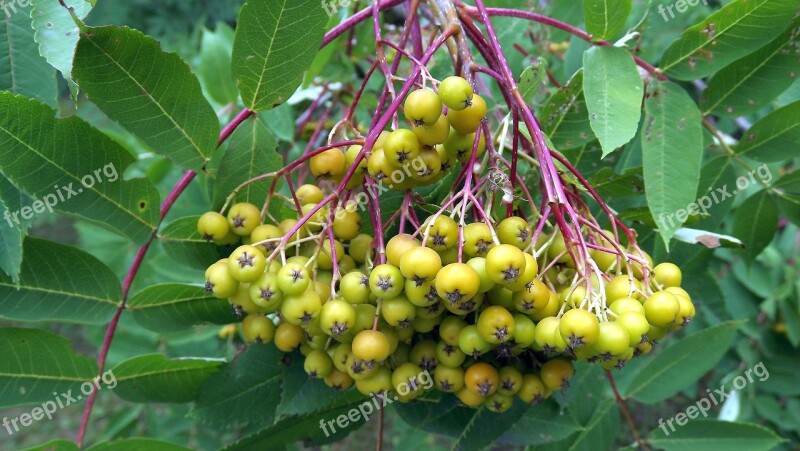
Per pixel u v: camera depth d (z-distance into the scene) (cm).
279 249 28
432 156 28
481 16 30
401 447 45
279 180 32
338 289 30
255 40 30
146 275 49
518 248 28
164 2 122
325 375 31
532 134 28
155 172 51
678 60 32
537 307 27
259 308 29
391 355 30
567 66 42
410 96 27
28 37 31
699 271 38
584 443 36
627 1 31
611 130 29
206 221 30
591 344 26
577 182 31
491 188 28
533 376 30
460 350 29
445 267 26
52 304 32
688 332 56
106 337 33
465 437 33
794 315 54
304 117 47
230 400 34
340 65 45
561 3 48
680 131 31
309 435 34
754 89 35
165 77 29
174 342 50
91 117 109
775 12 31
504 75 29
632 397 38
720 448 36
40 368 32
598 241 30
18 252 30
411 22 32
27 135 28
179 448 32
